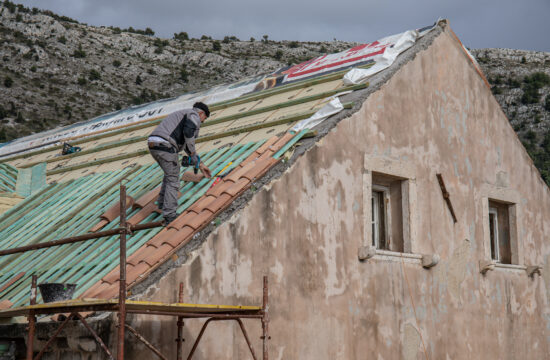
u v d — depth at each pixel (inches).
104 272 295.1
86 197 418.6
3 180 503.8
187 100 582.2
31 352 244.8
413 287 395.5
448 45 468.4
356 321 357.7
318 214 350.6
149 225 243.1
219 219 307.1
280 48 4758.9
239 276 308.3
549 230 523.5
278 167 340.2
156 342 275.3
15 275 341.7
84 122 715.4
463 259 437.1
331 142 365.7
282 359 317.7
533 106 3346.5
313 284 339.9
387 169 396.5
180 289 281.7
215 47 4510.3
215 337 296.4
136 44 4188.0
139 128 569.6
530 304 485.7
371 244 375.6
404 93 422.3
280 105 439.2
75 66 3459.6
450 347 410.6
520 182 505.7
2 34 3476.9
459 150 456.4
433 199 425.4
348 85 422.6
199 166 311.6
